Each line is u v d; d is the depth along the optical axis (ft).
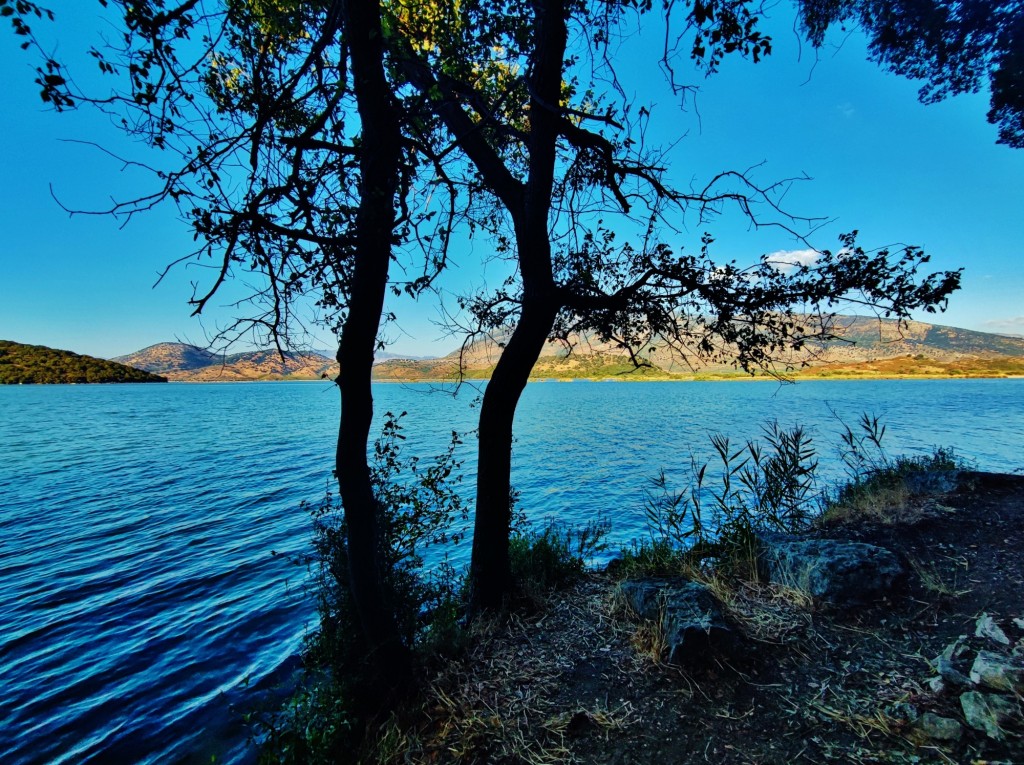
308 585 28.78
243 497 52.70
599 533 21.11
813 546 13.33
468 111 16.35
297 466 72.64
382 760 9.02
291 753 9.61
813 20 13.07
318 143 9.00
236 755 15.37
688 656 10.25
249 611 25.84
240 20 9.15
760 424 118.32
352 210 8.90
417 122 11.58
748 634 11.13
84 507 49.16
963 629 10.01
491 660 11.73
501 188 13.91
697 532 17.49
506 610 13.78
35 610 26.50
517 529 18.57
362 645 11.56
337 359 9.38
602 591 15.12
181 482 61.16
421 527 14.99
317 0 9.30
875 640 10.33
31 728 17.30
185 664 20.97
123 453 86.74
